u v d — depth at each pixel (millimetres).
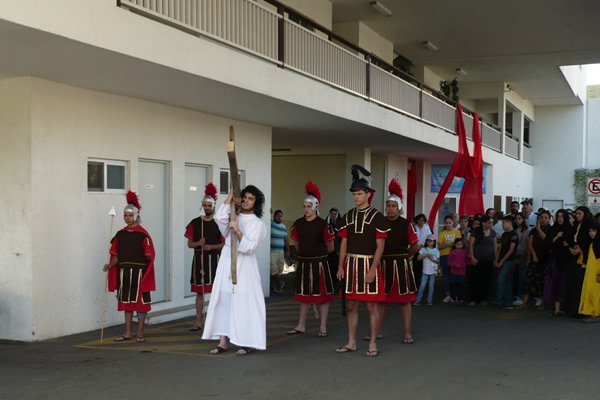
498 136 26656
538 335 9859
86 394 6277
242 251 7832
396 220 8977
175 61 8281
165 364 7492
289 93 10883
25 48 7172
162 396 6238
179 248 11281
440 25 18312
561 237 11680
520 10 16734
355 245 8031
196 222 9750
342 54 13094
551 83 27047
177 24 8453
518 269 13547
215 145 12180
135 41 7652
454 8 16734
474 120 20953
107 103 9750
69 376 6934
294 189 20641
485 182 25469
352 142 17422
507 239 12844
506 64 23172
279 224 14289
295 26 11484
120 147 9977
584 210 11367
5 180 8680
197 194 11945
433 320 11203
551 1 15969
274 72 10477
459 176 19594
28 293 8602
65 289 9078
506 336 9742
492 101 31062
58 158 8945
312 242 9422
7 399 6102
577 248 11227
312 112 11984
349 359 7922
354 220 8062
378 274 8008
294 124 13625
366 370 7379
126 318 8875
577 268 11359
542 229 12570
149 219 10805
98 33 7152
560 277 11852
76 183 9234
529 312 12289
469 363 7832
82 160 9328
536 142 34406
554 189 34062
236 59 9500
